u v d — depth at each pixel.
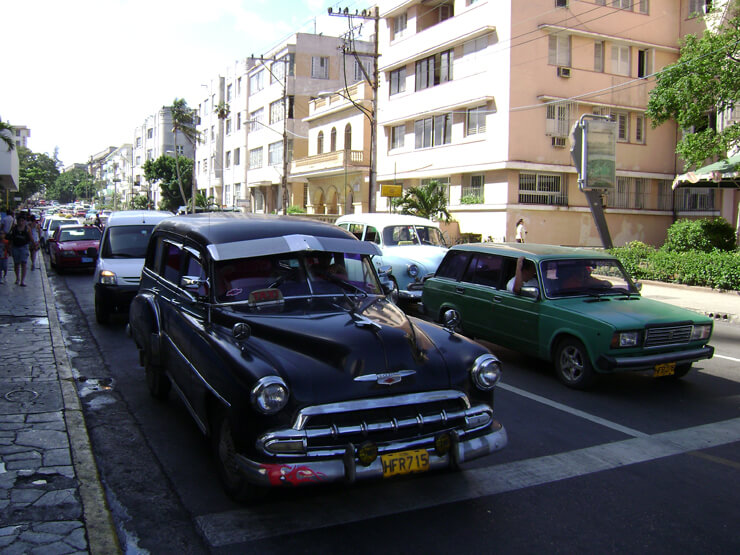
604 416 6.28
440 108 28.94
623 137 28.64
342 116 38.88
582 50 26.84
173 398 6.70
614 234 28.61
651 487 4.63
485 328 8.48
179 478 4.69
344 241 5.38
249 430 3.76
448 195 29.45
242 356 4.05
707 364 8.75
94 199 148.12
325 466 3.69
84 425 5.47
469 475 4.78
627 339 6.80
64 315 11.76
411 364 4.09
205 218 5.91
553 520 4.09
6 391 6.32
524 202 26.33
